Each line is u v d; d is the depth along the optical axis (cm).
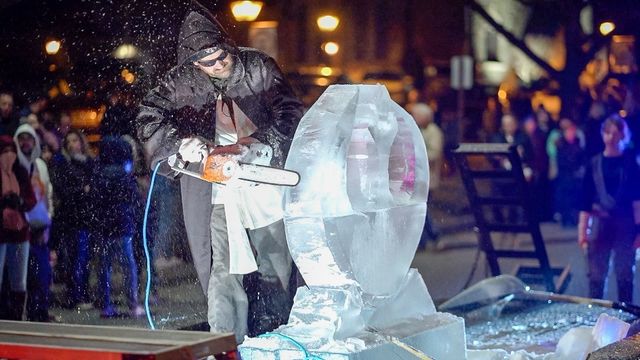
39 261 968
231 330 500
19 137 944
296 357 402
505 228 1044
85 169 1027
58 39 1114
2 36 1142
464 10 2369
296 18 2152
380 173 434
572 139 1691
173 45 1040
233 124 497
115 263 1030
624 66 1827
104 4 1077
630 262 955
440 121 2017
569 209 1697
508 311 690
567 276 1084
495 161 1627
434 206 1852
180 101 498
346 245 424
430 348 443
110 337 339
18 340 341
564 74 1859
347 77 2045
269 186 498
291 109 499
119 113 1061
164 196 1052
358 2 2284
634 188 954
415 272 479
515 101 2075
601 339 502
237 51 496
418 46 2330
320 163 422
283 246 518
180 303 991
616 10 1850
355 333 423
